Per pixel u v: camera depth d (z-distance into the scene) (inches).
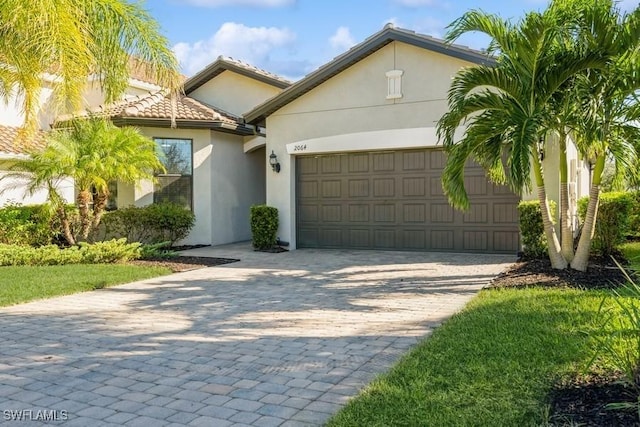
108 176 536.7
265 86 760.3
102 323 276.1
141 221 594.6
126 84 440.8
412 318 272.1
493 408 150.7
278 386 181.9
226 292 357.1
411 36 516.4
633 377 152.3
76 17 366.0
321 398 170.6
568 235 383.6
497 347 204.7
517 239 506.3
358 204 580.4
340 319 274.7
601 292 294.7
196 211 665.6
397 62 539.8
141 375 195.6
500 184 479.5
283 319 277.9
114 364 208.7
